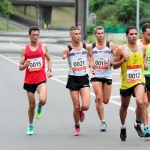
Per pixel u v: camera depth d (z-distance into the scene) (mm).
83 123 25375
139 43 21844
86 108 22203
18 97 34719
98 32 23641
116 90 38312
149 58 23859
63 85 41594
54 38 158750
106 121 25781
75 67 22531
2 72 52031
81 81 22516
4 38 151250
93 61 23922
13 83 42812
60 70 54719
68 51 22594
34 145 20375
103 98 24375
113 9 150500
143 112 20750
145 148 19688
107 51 23812
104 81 24172
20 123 25359
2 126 24547
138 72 21094
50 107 30469
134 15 136625
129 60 20953
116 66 20906
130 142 20859
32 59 22453
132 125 24562
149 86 23922
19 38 153125
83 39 130875
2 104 31594
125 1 136625
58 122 25641
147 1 143375
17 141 21172
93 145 20297
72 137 22016
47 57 23172
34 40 22391
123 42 114500
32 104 22609
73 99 22531
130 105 30844
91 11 172375
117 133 22797
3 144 20578
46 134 22688
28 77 22578
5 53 83688
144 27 23969
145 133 20625
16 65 60812
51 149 19625
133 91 21188
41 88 22422
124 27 126750
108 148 19734
